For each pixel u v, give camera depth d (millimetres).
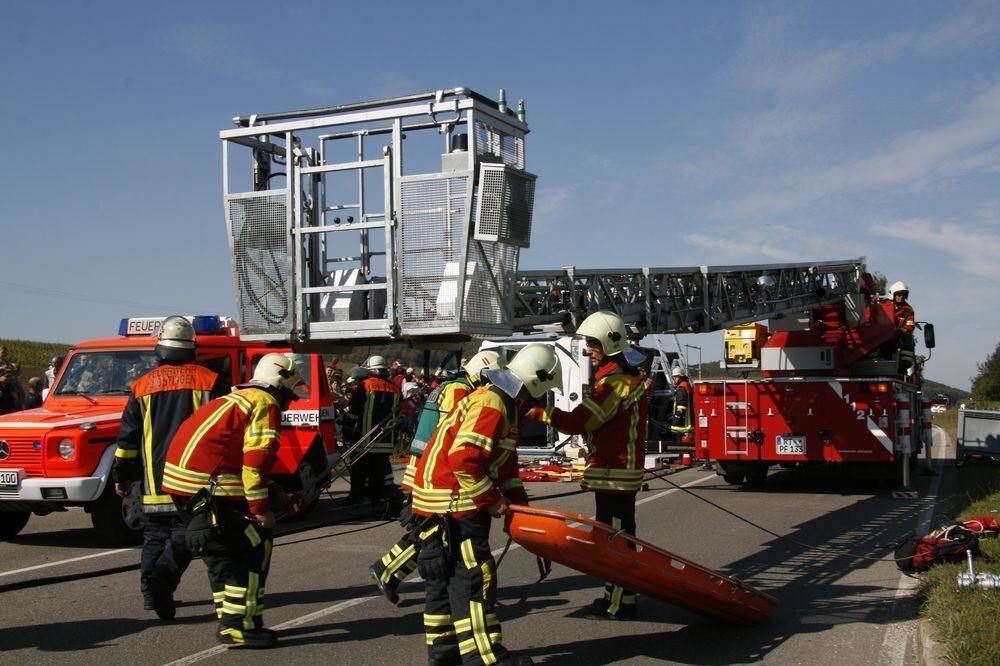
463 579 4676
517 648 5438
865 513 10805
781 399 12891
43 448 8750
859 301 14648
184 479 5434
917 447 14711
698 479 15117
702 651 5336
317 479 8477
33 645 5535
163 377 6297
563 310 10281
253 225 8344
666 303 12273
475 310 7621
